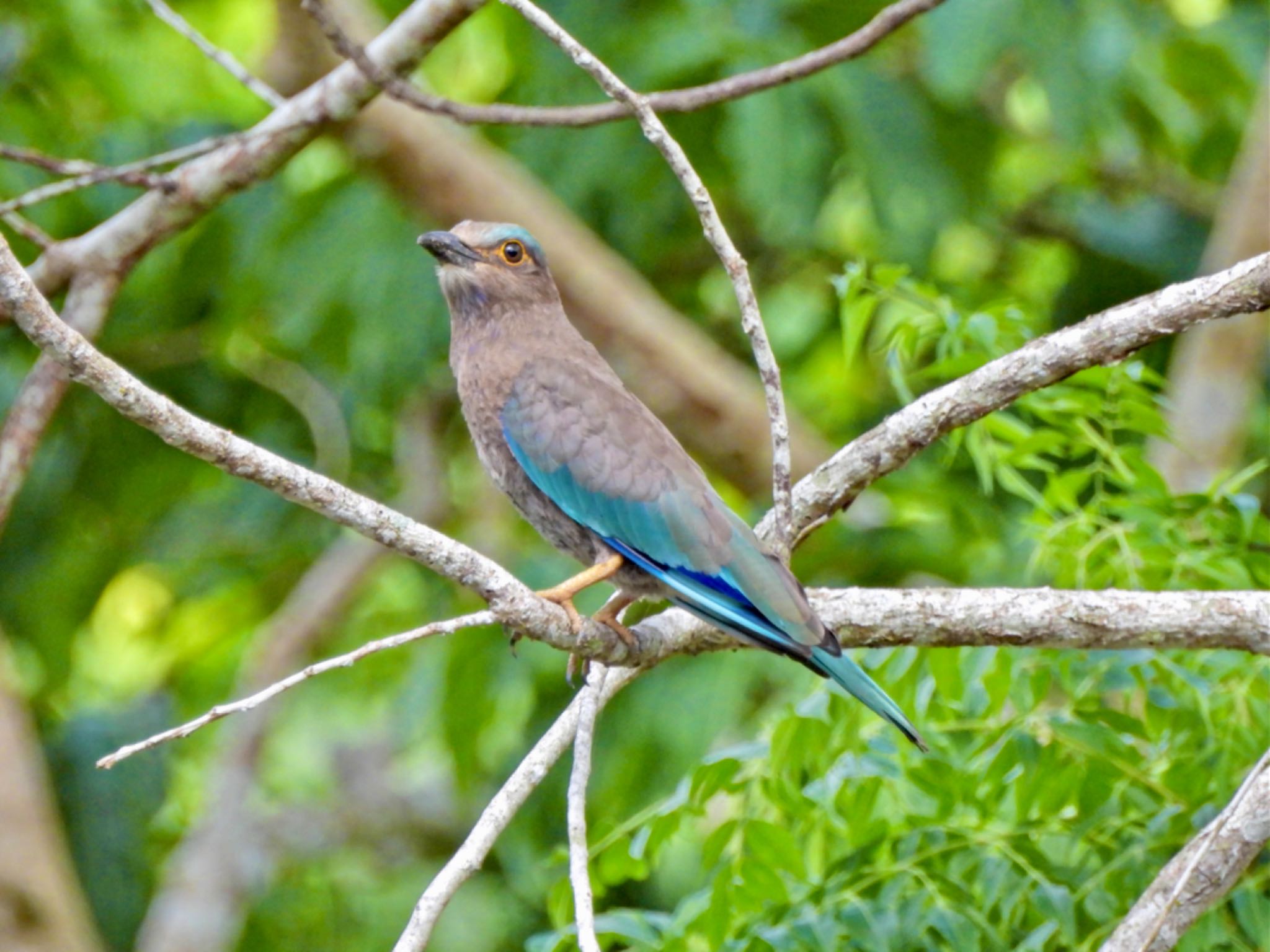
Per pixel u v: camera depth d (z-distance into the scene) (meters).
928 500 13.61
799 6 13.47
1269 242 13.79
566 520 8.64
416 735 15.30
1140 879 7.84
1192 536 8.87
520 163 14.68
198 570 17.11
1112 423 8.70
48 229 14.59
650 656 7.57
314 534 16.88
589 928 6.33
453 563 6.64
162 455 16.25
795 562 13.43
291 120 9.68
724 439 14.46
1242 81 14.80
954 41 12.91
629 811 12.94
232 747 16.31
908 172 13.47
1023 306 10.18
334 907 17.25
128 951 15.30
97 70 16.23
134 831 15.69
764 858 7.99
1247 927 7.63
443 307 14.34
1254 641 7.39
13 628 16.34
